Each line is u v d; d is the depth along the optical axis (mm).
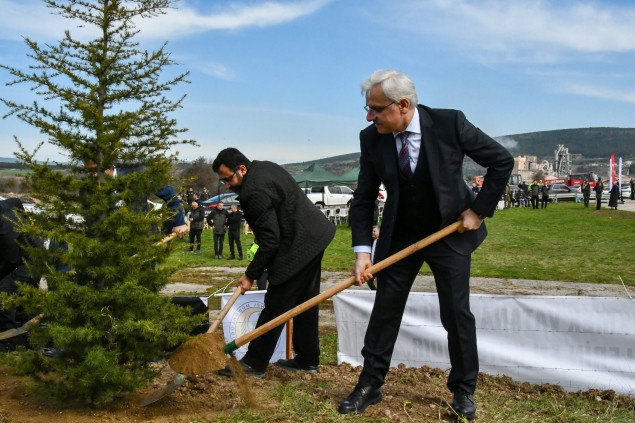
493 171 4117
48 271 4062
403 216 4363
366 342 4520
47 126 3980
